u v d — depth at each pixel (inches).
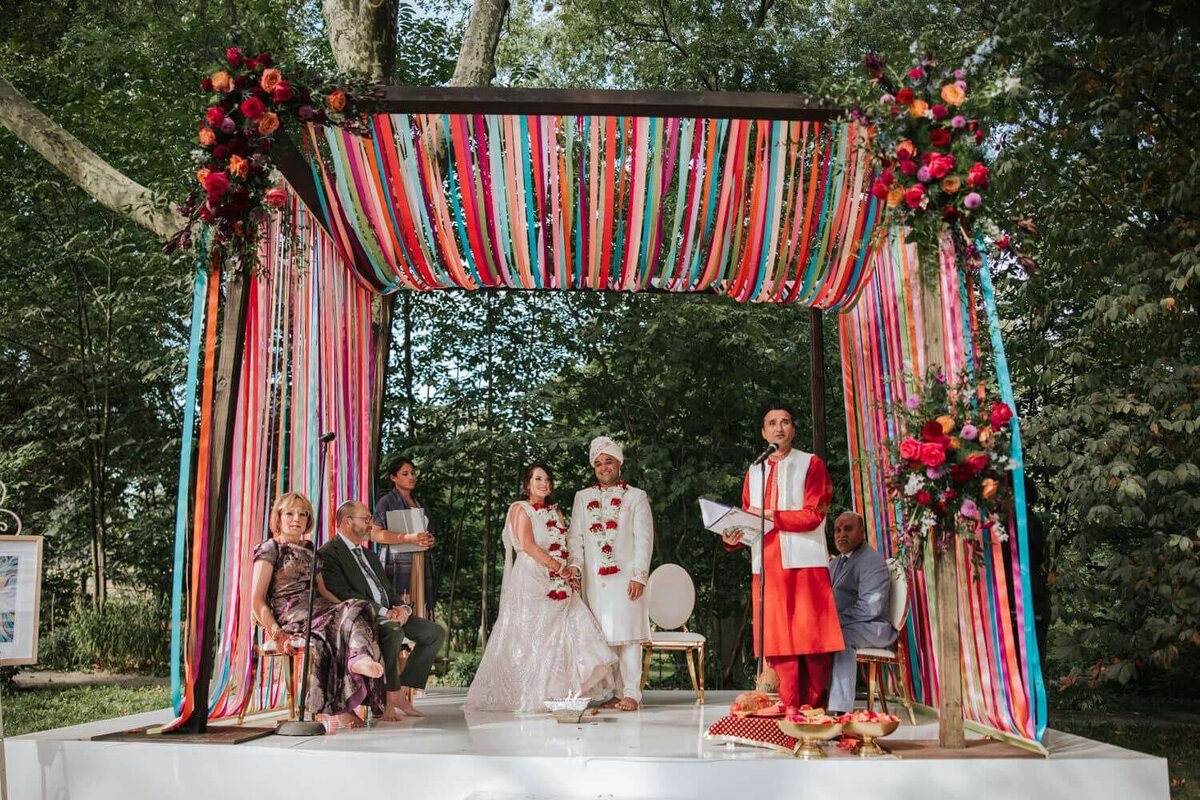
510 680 241.1
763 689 233.0
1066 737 189.9
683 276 268.8
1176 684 402.0
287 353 229.9
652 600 260.1
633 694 245.1
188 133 427.5
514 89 200.8
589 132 229.8
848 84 189.9
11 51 463.5
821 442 283.9
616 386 435.5
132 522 463.2
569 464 451.5
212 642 183.9
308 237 240.7
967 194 179.5
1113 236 307.1
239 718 207.9
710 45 476.7
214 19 446.0
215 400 185.9
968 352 187.0
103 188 361.7
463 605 480.1
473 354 450.9
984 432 174.1
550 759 164.4
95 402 472.7
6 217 470.6
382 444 451.2
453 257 261.6
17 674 414.9
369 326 288.7
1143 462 297.7
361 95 198.5
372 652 203.0
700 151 230.1
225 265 191.2
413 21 479.5
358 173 235.8
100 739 175.6
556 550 247.1
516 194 241.1
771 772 162.2
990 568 191.8
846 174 230.8
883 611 226.2
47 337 483.8
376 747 177.0
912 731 207.3
